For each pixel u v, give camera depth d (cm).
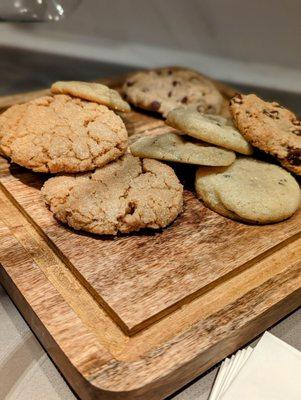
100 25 47
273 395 18
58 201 24
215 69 44
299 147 27
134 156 28
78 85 30
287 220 27
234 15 44
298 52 43
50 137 27
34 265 22
